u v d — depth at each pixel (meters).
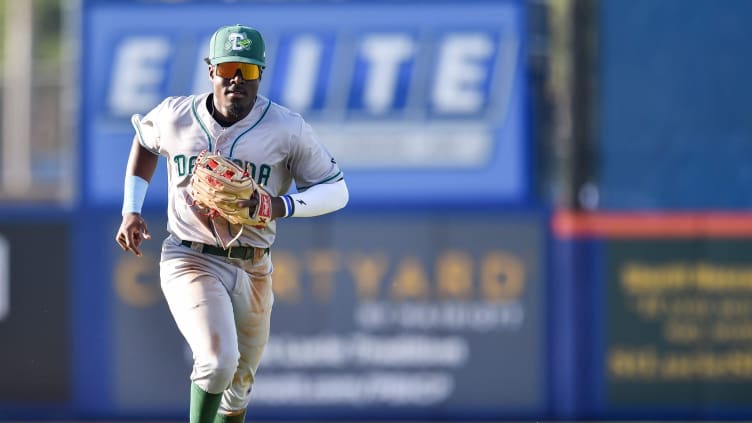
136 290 33.75
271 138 17.38
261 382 33.78
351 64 33.38
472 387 33.78
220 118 17.34
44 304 33.84
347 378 33.78
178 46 33.31
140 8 33.28
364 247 33.72
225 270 17.78
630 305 33.78
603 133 33.72
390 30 33.34
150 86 33.41
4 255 33.91
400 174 33.59
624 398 33.78
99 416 33.81
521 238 33.69
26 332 33.88
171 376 33.81
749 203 33.59
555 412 33.78
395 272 33.72
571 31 33.47
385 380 33.78
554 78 33.62
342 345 33.75
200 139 17.31
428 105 33.47
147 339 33.78
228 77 16.86
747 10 33.41
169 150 17.50
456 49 33.41
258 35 17.02
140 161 18.09
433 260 33.72
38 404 33.88
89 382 33.84
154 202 33.47
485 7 33.34
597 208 33.75
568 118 33.59
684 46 33.62
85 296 33.84
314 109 33.44
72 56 33.75
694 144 33.62
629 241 33.75
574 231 33.62
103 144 33.53
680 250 33.72
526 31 33.34
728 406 33.69
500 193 33.59
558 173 33.75
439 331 33.75
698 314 33.72
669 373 33.75
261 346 18.78
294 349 33.75
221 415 19.19
